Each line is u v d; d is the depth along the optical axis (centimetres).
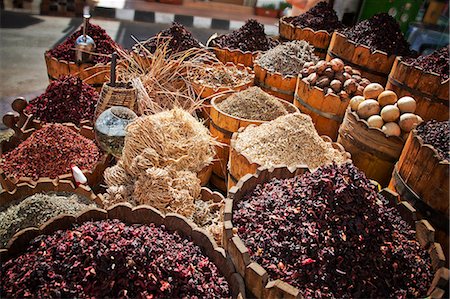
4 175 245
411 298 171
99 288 160
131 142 254
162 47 417
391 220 202
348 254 176
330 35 475
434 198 219
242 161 256
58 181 233
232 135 304
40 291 157
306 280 172
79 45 361
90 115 312
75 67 375
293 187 208
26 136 289
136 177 246
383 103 296
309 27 491
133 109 303
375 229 185
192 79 383
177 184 244
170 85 394
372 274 174
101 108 291
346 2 575
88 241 172
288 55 408
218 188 342
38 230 184
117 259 166
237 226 193
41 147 254
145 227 195
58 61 373
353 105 311
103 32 411
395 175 254
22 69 356
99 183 266
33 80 369
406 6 488
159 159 255
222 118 312
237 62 452
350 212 185
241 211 200
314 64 388
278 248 180
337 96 330
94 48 374
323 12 515
